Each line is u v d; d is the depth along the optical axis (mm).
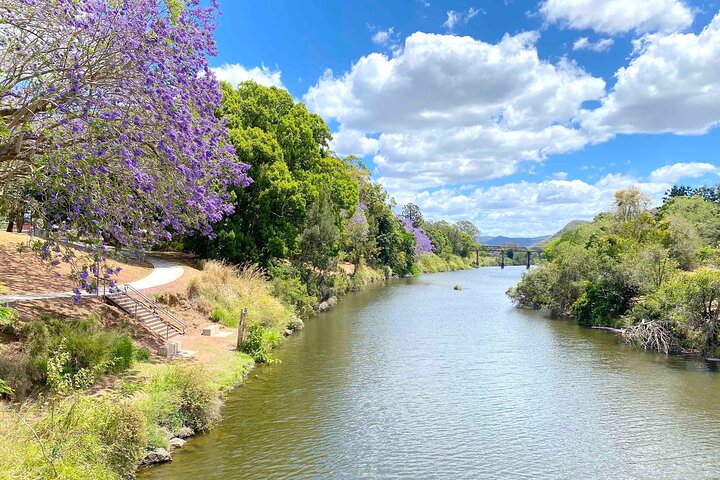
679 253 46125
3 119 10859
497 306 44875
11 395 11695
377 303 46438
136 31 11664
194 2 13258
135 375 15516
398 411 16828
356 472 12438
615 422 16266
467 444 14383
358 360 23531
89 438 9586
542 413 16969
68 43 11242
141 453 11359
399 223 99688
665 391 19547
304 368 21812
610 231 51406
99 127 10891
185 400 14328
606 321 34406
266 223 35812
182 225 14906
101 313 19422
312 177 41719
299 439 14156
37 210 11359
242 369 20031
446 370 22203
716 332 25828
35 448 8266
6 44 11094
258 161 35750
